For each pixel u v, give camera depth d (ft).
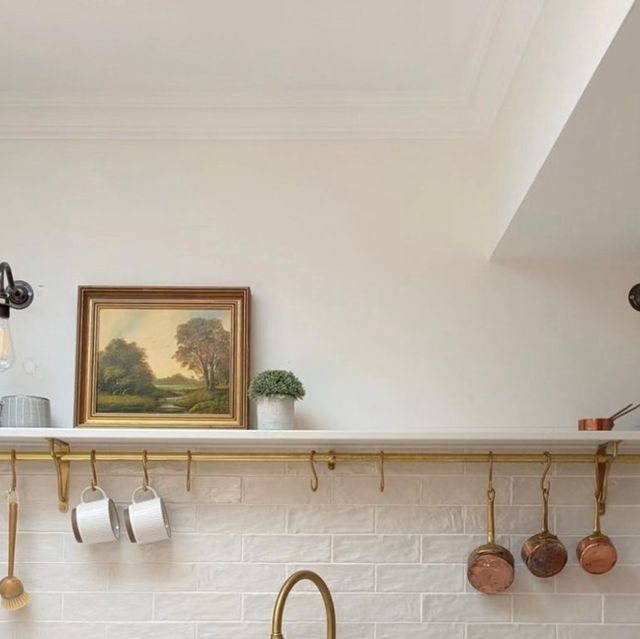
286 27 6.82
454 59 7.31
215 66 7.40
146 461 7.43
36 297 7.80
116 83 7.68
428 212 7.97
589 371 7.75
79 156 8.01
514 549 7.54
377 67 7.44
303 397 7.45
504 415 7.68
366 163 8.01
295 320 7.80
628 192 6.31
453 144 8.02
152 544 7.51
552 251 7.67
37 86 7.72
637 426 7.63
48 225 7.90
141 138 8.02
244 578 7.48
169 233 7.91
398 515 7.57
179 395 7.57
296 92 7.82
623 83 4.77
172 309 7.71
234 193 7.98
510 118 7.08
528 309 7.84
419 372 7.73
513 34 6.54
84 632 7.40
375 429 7.64
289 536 7.54
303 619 7.43
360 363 7.74
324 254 7.90
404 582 7.48
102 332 7.66
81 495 7.50
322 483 7.61
